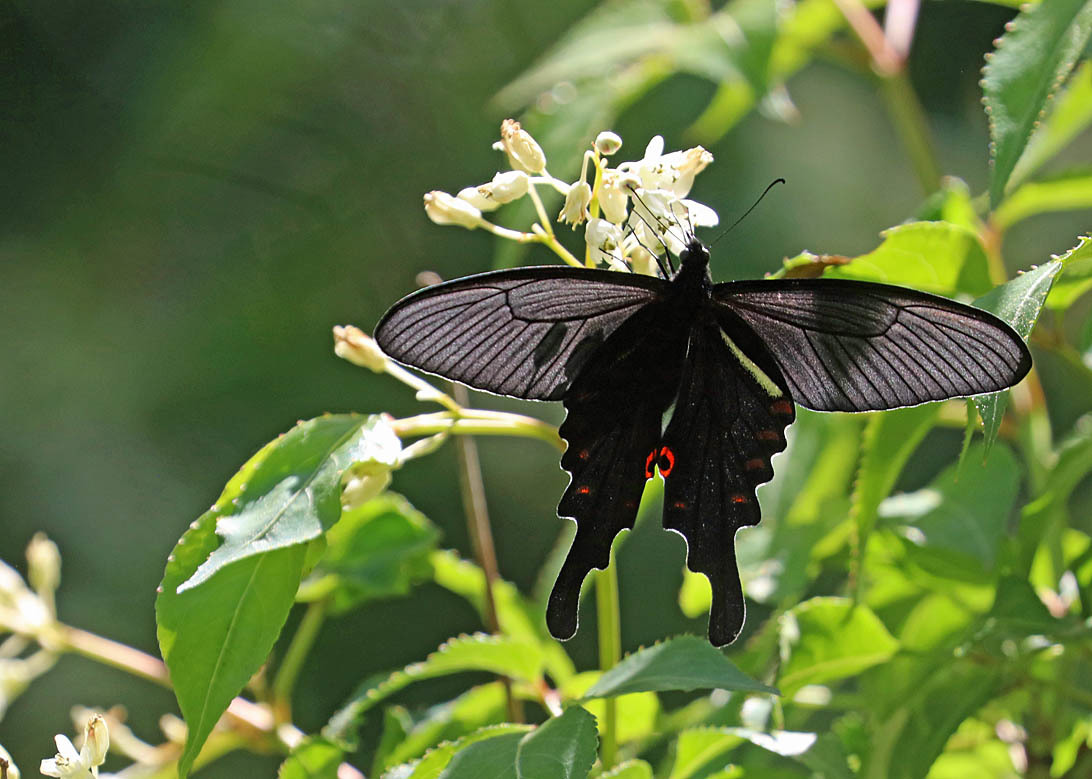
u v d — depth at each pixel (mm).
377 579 1688
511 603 1690
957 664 1646
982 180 2748
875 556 1671
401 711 1673
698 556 1615
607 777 1612
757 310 1611
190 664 1601
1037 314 1589
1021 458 1712
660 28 1729
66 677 2479
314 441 1612
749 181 2746
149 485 2686
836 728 1664
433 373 1599
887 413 1636
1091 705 1645
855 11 1737
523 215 1695
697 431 1617
